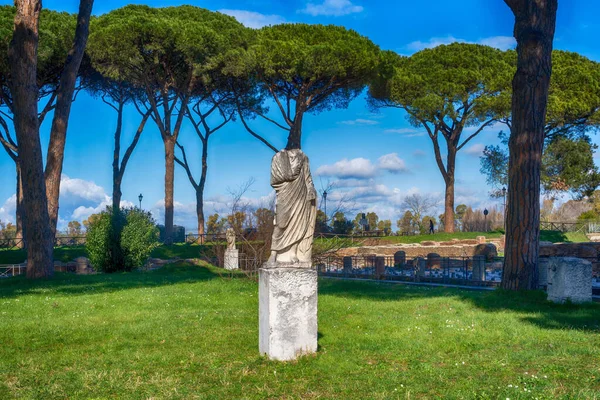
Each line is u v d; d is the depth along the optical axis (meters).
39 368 7.49
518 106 14.46
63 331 9.74
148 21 29.78
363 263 27.06
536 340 8.58
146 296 14.41
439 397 5.99
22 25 19.06
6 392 6.45
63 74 22.25
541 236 40.03
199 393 6.29
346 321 10.66
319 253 21.47
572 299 12.28
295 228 7.96
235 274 20.94
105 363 7.72
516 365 7.20
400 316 11.12
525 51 14.41
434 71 38.03
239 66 31.58
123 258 24.05
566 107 36.38
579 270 12.29
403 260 26.88
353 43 32.19
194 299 13.84
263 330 7.96
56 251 30.38
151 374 7.18
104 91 38.62
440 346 8.38
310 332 7.82
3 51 27.56
